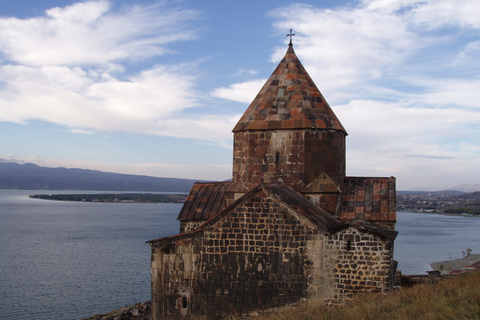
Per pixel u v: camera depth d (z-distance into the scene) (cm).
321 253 1723
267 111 2086
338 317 1477
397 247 9588
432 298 1557
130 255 7569
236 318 1770
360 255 1691
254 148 2062
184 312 1805
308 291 1723
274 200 1773
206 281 1800
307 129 2012
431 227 15012
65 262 6850
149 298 4684
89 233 11231
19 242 9288
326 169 2023
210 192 2328
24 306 4344
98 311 4194
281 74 2189
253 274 1772
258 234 1778
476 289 1578
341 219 1958
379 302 1570
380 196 2014
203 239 1816
